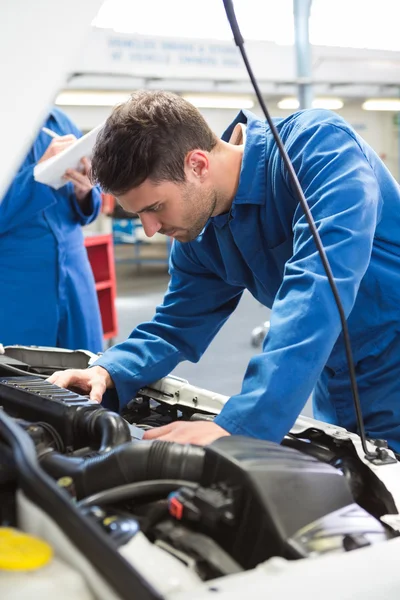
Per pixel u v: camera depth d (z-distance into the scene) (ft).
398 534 2.58
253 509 2.25
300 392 3.05
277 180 3.96
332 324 3.13
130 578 1.67
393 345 4.19
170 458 2.53
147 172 3.36
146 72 19.31
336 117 3.84
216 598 1.80
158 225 3.71
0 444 2.56
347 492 2.42
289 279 3.29
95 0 2.35
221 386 12.99
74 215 8.16
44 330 8.00
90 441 3.28
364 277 4.05
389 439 4.33
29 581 1.76
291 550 2.15
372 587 1.94
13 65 2.26
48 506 1.92
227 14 2.97
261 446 2.48
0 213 7.48
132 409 4.71
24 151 2.32
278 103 27.63
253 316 19.29
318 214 3.43
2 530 1.97
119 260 30.78
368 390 4.34
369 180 3.54
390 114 33.96
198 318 5.05
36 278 7.87
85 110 24.41
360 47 25.95
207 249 4.70
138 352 4.73
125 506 2.60
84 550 1.80
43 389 3.73
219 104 24.99
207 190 3.74
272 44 23.00
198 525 2.37
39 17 2.27
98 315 8.70
